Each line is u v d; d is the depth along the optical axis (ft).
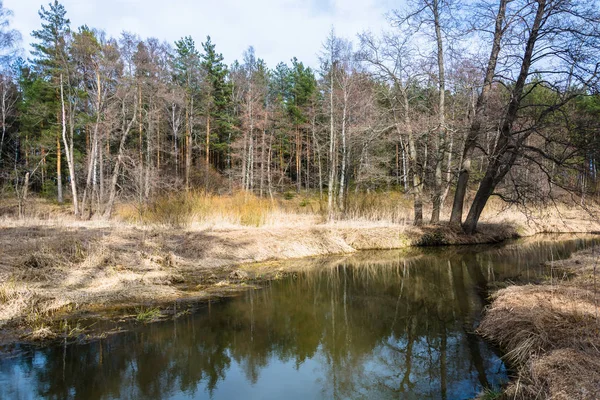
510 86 41.50
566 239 54.24
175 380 14.64
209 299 24.54
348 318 22.35
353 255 42.60
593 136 35.68
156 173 77.15
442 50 49.62
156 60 82.69
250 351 17.67
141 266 29.09
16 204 75.61
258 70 127.44
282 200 99.86
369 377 15.29
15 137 102.47
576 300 18.21
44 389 13.35
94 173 73.87
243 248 38.27
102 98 69.21
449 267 36.42
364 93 69.82
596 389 10.71
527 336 15.75
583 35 34.14
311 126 103.76
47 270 24.97
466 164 50.70
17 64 115.55
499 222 58.85
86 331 18.35
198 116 109.09
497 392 13.37
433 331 20.06
